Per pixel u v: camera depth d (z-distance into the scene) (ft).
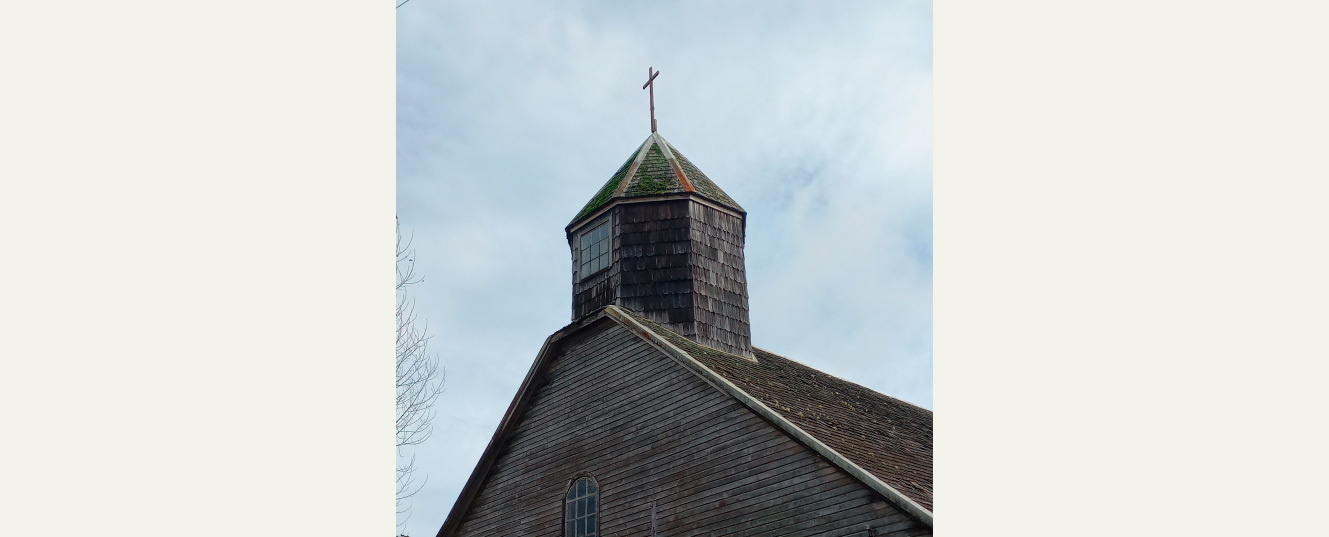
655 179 72.08
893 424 63.16
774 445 49.03
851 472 44.70
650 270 67.97
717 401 52.85
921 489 46.21
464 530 64.80
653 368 57.72
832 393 66.18
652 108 81.20
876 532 43.14
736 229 72.90
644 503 54.19
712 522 50.24
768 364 68.64
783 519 47.14
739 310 69.87
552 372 65.31
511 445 65.05
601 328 63.00
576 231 73.72
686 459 53.06
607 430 58.75
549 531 58.85
